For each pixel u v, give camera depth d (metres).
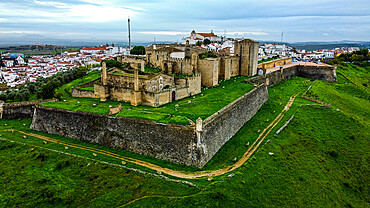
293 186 50.56
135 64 105.06
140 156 55.75
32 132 69.06
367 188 56.75
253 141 63.47
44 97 85.25
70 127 65.75
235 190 45.00
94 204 42.94
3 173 50.59
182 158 52.50
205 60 93.50
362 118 86.31
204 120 54.81
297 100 92.50
